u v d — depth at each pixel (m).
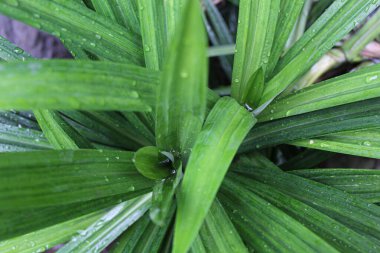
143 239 0.68
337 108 0.69
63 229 0.69
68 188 0.55
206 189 0.52
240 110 0.58
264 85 0.66
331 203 0.67
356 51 0.95
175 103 0.52
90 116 0.79
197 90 0.49
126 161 0.60
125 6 0.72
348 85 0.65
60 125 0.68
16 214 0.53
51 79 0.48
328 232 0.63
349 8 0.68
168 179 0.60
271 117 0.68
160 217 0.51
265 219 0.64
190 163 0.54
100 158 0.58
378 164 0.99
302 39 0.71
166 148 0.59
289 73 0.63
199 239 0.61
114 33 0.68
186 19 0.42
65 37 0.64
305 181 0.68
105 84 0.51
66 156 0.55
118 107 0.52
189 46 0.44
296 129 0.70
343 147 0.68
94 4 0.72
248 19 0.66
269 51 0.68
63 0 0.63
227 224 0.61
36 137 0.74
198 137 0.55
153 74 0.54
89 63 0.50
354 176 0.71
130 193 0.61
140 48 0.70
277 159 0.97
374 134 0.68
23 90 0.47
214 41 1.13
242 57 0.68
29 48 1.25
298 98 0.68
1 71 0.46
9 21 1.25
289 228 0.62
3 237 0.52
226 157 0.54
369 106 0.68
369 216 0.65
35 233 0.69
